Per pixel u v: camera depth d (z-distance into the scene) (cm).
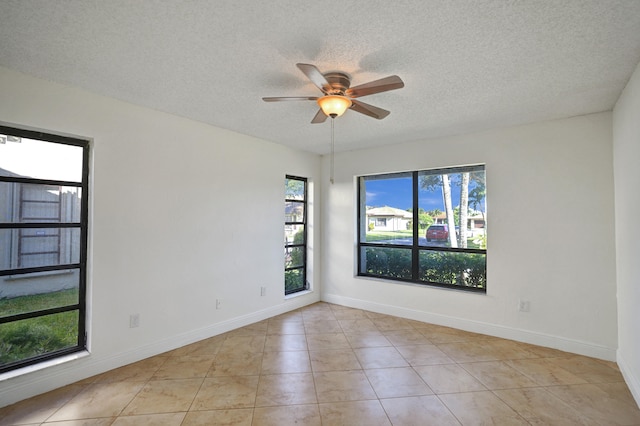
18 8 158
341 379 260
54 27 175
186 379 259
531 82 241
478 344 333
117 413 213
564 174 319
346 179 485
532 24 170
